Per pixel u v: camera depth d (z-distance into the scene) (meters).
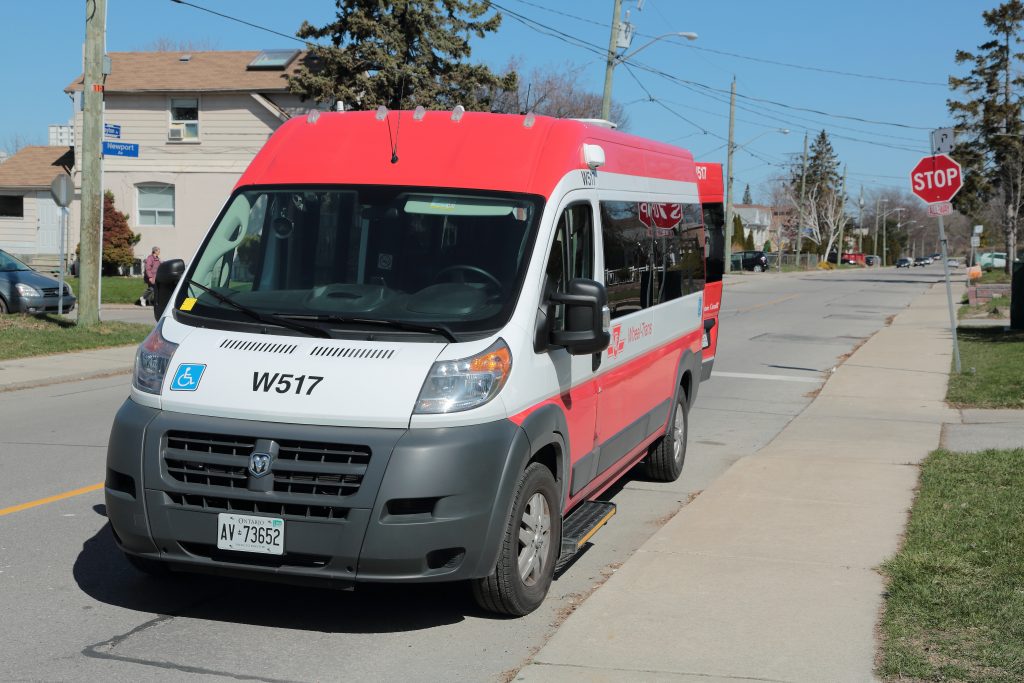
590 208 6.32
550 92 52.28
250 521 4.74
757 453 9.90
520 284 5.35
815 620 5.23
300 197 5.84
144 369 5.21
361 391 4.82
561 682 4.48
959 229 125.12
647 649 4.85
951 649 4.73
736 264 77.38
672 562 6.23
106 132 19.19
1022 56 62.72
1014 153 58.06
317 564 4.77
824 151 134.75
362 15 32.44
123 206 38.97
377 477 4.66
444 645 5.02
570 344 5.41
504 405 5.01
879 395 14.05
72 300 21.69
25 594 5.64
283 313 5.33
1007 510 7.21
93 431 10.62
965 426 11.41
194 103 38.34
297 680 4.55
